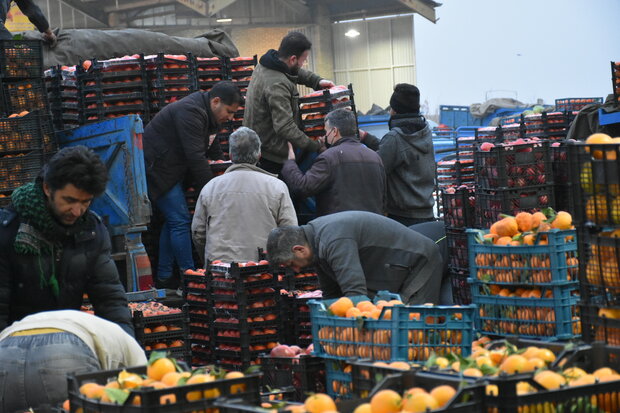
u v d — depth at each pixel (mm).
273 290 8664
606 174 5000
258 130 11117
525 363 4164
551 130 15438
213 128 10867
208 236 9703
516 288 6543
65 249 5914
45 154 10125
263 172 9781
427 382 3906
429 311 5332
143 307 8516
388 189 11062
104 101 11523
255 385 4023
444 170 15859
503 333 6508
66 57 13453
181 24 44938
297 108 11289
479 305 6641
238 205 9547
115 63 11539
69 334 5234
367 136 11938
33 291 5887
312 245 7465
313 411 3643
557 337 6258
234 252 9508
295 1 48406
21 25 30781
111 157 10430
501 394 3629
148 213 10250
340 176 9703
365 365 4324
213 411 3857
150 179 10781
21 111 10289
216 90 10625
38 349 5098
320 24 49312
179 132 10586
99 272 6102
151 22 44156
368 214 7723
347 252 7320
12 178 9562
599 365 4402
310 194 9844
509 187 7738
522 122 15477
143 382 4152
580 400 3775
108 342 5320
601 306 5141
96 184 5590
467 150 15789
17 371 5062
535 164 7766
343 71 50969
